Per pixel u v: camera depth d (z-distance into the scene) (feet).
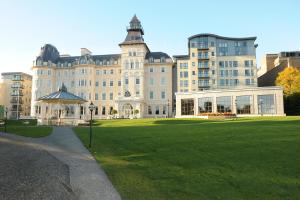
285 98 223.51
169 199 31.24
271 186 34.14
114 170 42.73
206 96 197.16
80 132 96.27
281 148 51.52
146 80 289.74
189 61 307.37
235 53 310.24
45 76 308.40
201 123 117.80
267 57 344.28
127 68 280.51
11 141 72.28
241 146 55.31
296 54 316.40
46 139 78.95
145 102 285.43
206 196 32.01
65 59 322.75
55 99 139.44
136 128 102.78
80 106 261.24
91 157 52.39
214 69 303.48
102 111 297.12
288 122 103.19
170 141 65.77
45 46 323.16
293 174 37.70
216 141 62.39
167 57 294.25
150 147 59.82
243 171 39.96
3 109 256.73
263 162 43.45
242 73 303.27
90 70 297.12
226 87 301.63
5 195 30.78
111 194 32.32
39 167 43.75
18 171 41.06
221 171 40.52
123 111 264.72
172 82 310.65
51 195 31.30
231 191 33.22
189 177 38.60
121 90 279.49
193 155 50.37
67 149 61.05
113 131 95.20
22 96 374.43
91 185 35.42
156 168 43.52
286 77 239.30
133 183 36.50
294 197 30.99
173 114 281.74
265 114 178.81
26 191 32.32
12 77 378.32
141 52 280.31
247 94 184.96
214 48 306.55
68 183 35.91
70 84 309.83
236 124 101.65
